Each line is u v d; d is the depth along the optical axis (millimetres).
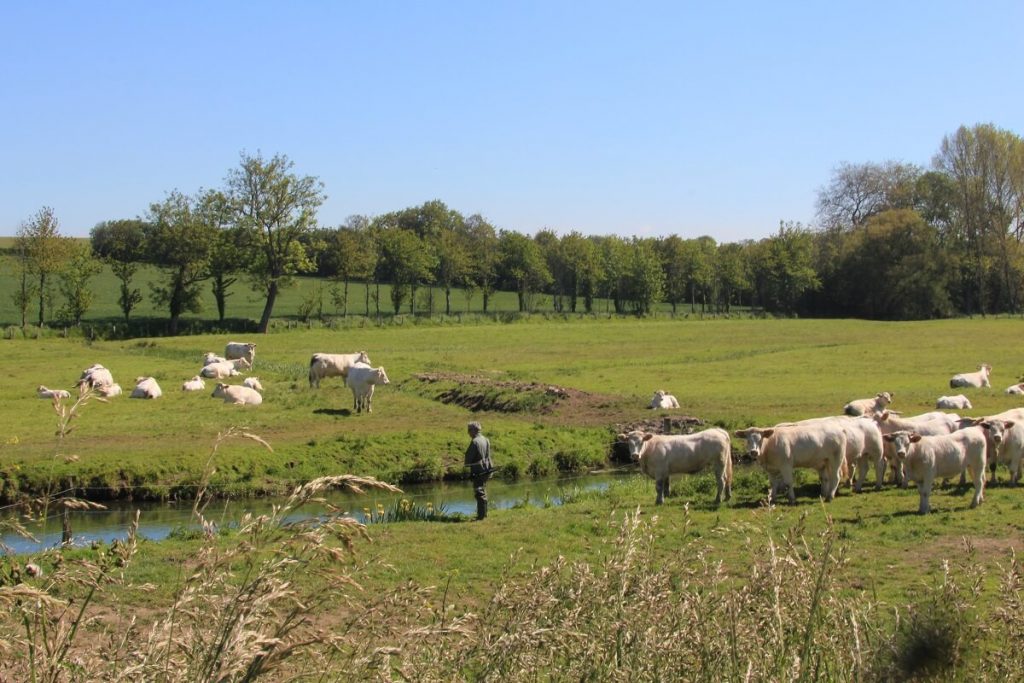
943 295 110562
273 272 92875
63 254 83750
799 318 117500
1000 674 6094
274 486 24734
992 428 19750
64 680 4391
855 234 122688
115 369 51656
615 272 119375
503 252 120000
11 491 22734
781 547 5992
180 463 25109
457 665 5184
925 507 17453
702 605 5477
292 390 42219
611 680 5254
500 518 18922
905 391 40719
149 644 4348
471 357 60156
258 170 90750
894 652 5961
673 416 32938
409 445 28547
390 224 164750
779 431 19141
